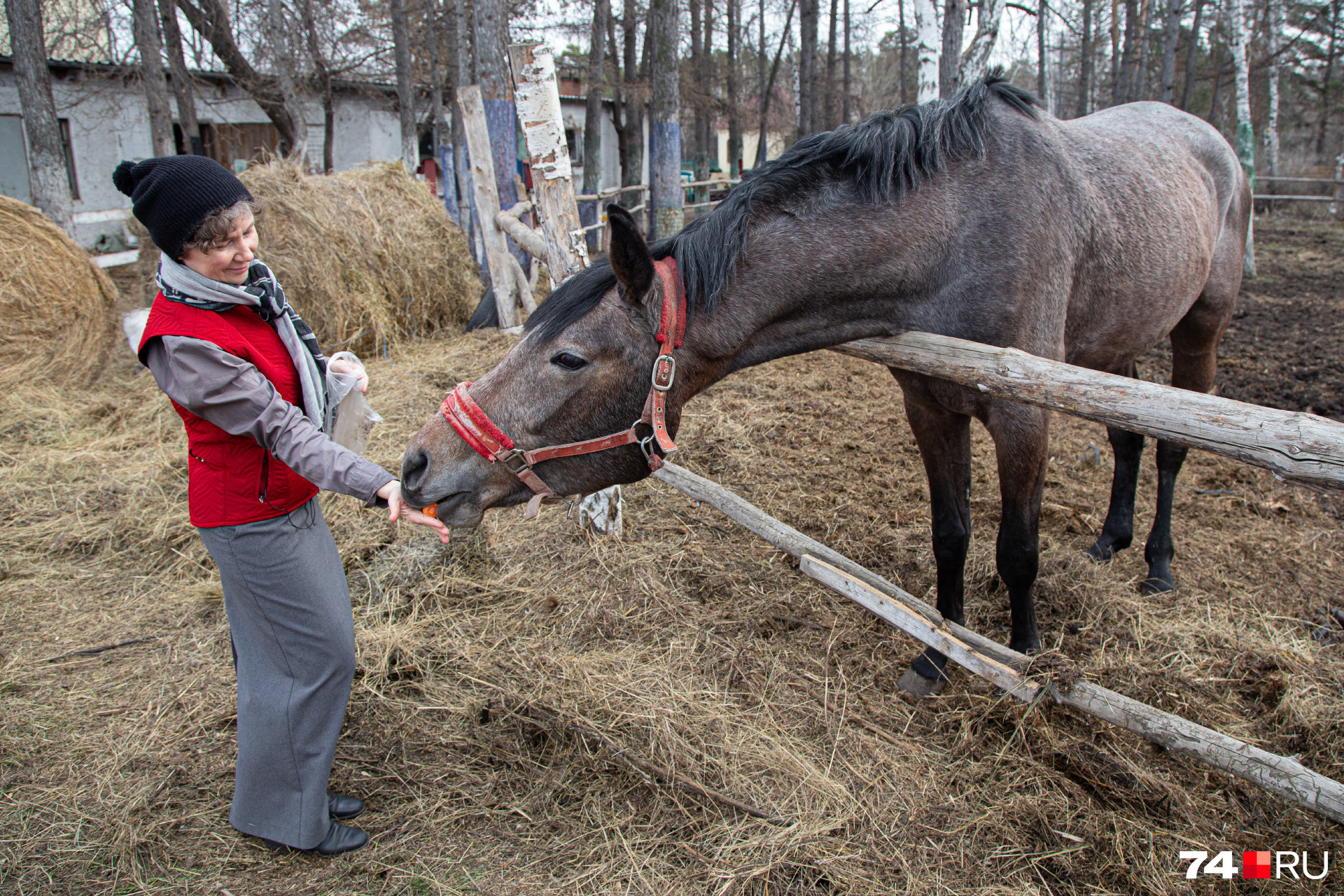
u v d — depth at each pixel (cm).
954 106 218
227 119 1369
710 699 241
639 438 195
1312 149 2322
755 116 2184
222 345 153
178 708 243
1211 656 262
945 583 262
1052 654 210
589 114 1605
